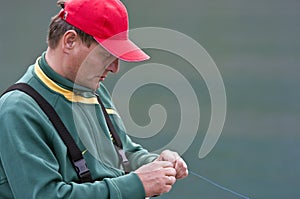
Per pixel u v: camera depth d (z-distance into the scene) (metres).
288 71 32.94
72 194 8.27
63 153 8.61
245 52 35.66
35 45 35.50
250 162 23.42
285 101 29.34
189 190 19.81
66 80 8.87
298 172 22.97
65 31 8.72
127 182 8.56
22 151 8.23
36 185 8.16
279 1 42.81
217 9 42.34
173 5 43.00
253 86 30.94
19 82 8.83
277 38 37.72
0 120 8.41
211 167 22.27
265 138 25.53
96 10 8.66
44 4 40.62
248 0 43.09
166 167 8.88
